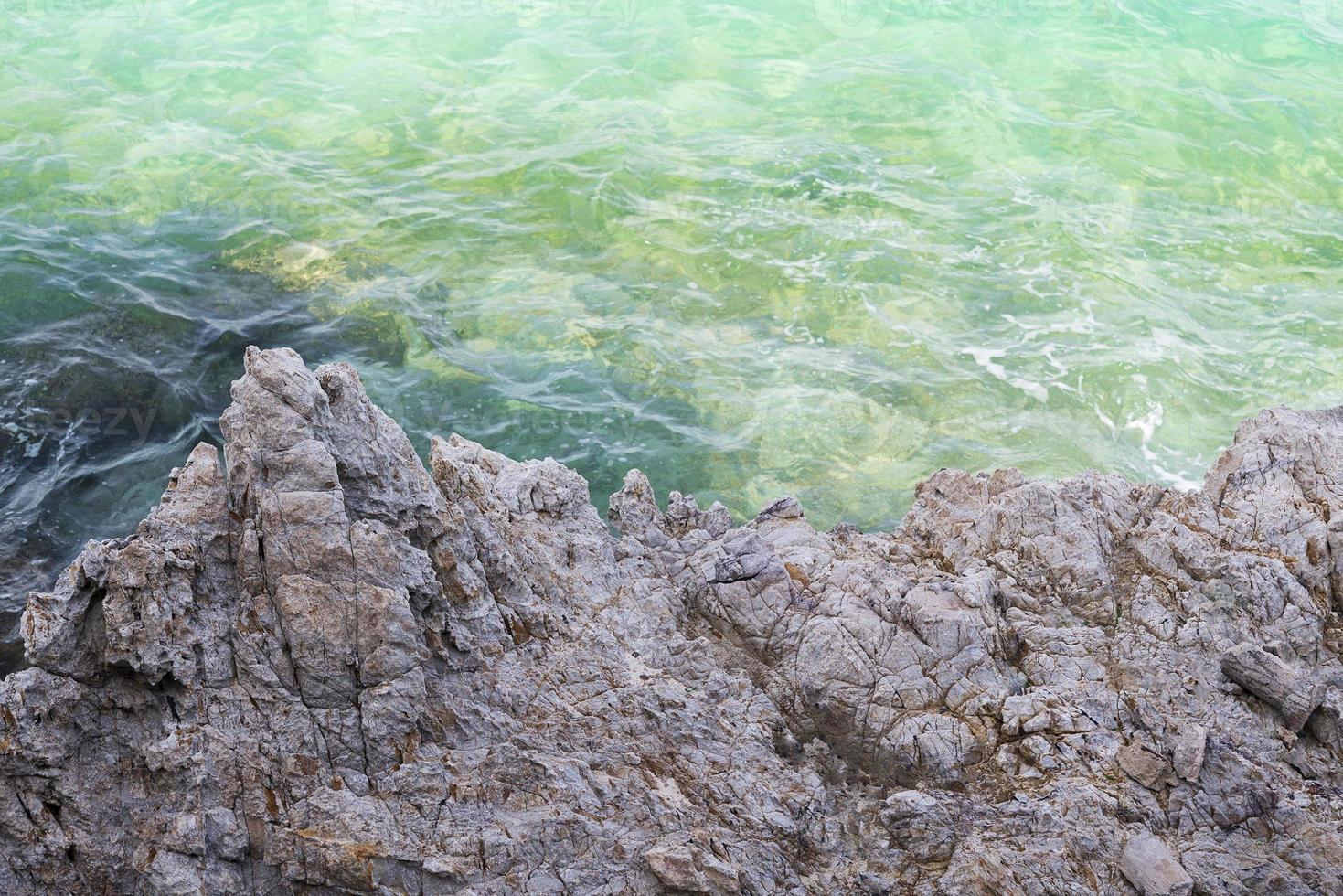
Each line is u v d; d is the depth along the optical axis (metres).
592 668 9.71
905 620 10.27
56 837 7.52
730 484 17.94
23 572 15.49
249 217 22.58
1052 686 9.77
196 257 21.38
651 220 23.28
